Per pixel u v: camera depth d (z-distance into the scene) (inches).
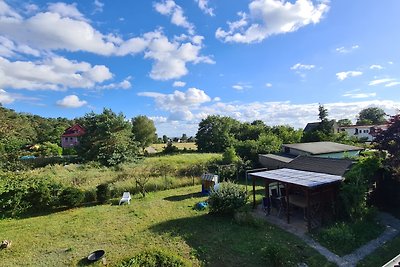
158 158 1488.7
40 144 2037.4
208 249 389.4
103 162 1273.4
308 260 362.3
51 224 511.8
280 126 1823.3
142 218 531.5
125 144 1369.3
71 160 1432.1
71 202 626.2
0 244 411.8
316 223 491.5
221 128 1957.4
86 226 494.0
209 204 543.5
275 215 547.8
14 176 665.6
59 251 390.9
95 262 353.4
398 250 394.6
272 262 348.8
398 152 516.4
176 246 400.5
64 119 3821.4
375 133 568.1
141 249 391.2
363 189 481.4
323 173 562.3
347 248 397.4
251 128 1995.6
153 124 2212.1
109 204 660.7
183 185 850.8
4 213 568.4
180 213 560.1
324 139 1231.5
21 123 1841.8
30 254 383.6
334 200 506.0
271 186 631.2
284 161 828.6
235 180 924.0
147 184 782.5
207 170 933.8
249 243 407.8
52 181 655.1
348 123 3299.7
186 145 2495.1
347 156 791.7
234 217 510.0
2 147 1314.0
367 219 495.5
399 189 561.9
